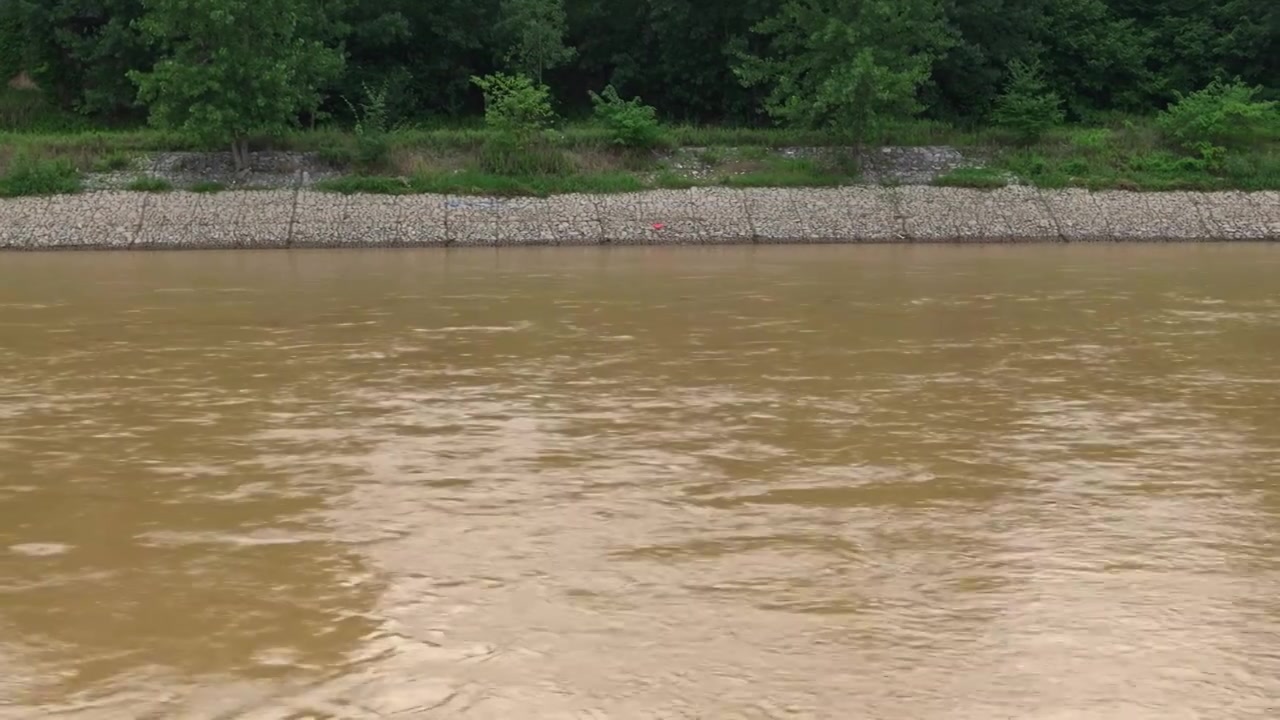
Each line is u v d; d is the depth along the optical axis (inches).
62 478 445.7
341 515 400.8
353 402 565.0
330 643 303.4
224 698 275.0
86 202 1408.7
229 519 398.0
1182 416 542.0
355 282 1021.8
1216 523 396.8
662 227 1441.9
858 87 1545.3
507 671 287.0
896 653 296.8
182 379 618.5
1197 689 279.6
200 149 1531.7
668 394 581.9
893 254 1284.4
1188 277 1058.7
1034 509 410.0
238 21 1476.4
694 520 396.2
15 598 334.3
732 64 1802.4
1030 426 523.5
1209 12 2047.2
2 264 1183.6
